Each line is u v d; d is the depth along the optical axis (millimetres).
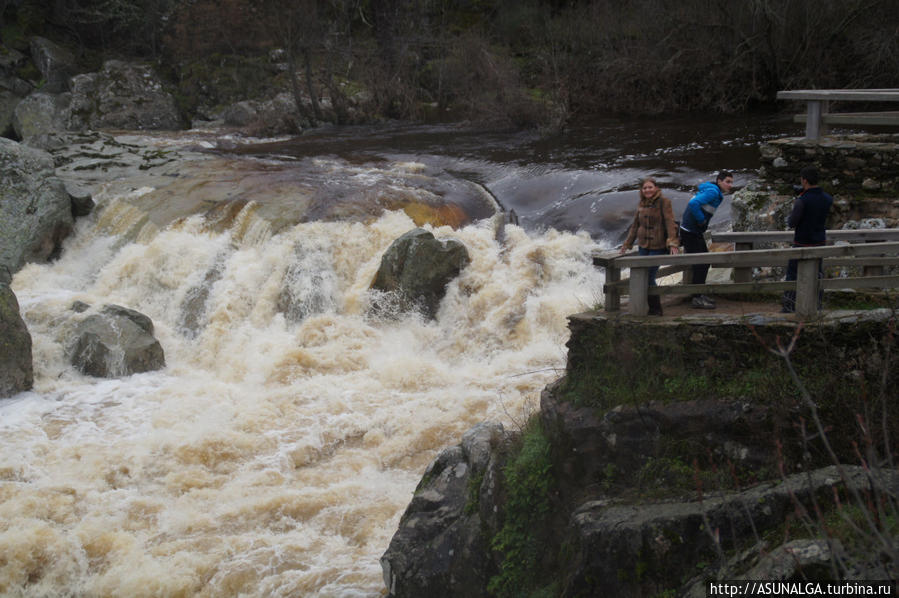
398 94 30375
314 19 30844
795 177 10742
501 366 12680
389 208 16812
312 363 13047
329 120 30062
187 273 15531
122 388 12633
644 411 6383
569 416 6758
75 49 34219
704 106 27953
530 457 6871
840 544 4484
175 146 24891
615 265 6828
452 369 12945
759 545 5066
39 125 29469
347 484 9977
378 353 13484
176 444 10734
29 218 16797
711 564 5320
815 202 6922
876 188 10055
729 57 27422
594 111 28750
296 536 8969
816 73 25953
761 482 5766
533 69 30609
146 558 8555
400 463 10523
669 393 6410
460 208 17438
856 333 5918
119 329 13445
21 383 12352
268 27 32219
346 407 11773
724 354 6328
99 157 21938
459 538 7176
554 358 12648
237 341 14008
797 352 6062
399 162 21438
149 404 12109
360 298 14516
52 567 8508
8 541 8602
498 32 33188
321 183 18281
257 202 16969
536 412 7551
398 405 11781
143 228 16984
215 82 32062
